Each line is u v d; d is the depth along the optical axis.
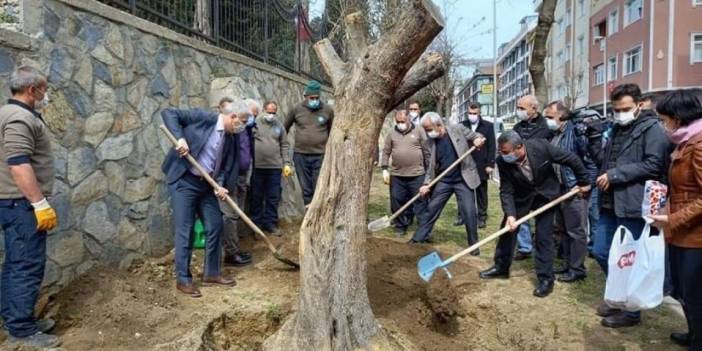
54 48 4.04
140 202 5.11
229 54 6.93
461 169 6.21
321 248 3.61
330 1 13.53
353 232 3.64
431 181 6.54
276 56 9.06
